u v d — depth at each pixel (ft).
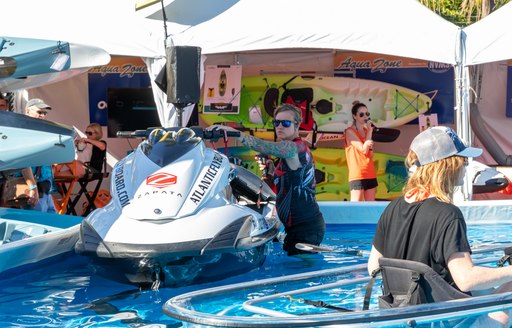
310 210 25.70
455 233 13.32
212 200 21.43
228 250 20.04
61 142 26.81
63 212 40.91
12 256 22.31
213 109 46.98
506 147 50.60
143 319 18.04
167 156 22.04
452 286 13.61
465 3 66.95
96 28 37.45
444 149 13.80
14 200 30.89
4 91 31.32
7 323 17.87
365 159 42.78
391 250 14.14
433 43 37.86
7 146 26.27
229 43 37.65
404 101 47.96
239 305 15.90
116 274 20.47
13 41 28.50
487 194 46.60
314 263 24.70
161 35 37.27
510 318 14.11
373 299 16.90
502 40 37.50
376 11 38.52
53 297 20.43
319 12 38.34
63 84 47.50
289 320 13.01
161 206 20.52
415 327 13.24
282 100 47.62
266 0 38.93
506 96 50.08
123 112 47.55
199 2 35.81
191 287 20.83
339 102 47.67
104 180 47.14
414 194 14.08
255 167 46.26
